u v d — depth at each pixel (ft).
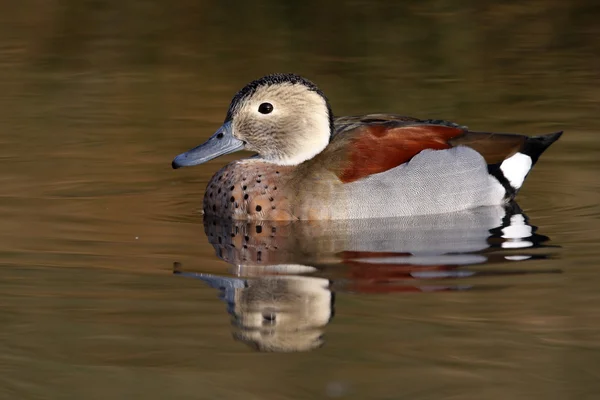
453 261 38.58
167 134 60.03
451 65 75.72
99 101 67.36
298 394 27.68
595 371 28.96
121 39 83.92
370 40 82.89
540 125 61.11
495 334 31.50
